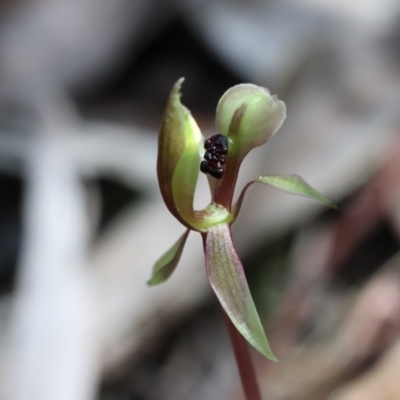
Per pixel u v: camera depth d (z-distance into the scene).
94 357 0.14
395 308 0.15
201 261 0.15
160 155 0.10
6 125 0.19
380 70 0.18
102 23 0.21
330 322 0.16
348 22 0.20
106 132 0.19
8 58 0.20
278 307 0.16
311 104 0.18
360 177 0.17
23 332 0.15
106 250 0.16
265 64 0.20
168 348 0.16
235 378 0.15
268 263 0.16
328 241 0.17
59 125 0.19
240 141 0.10
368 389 0.14
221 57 0.21
